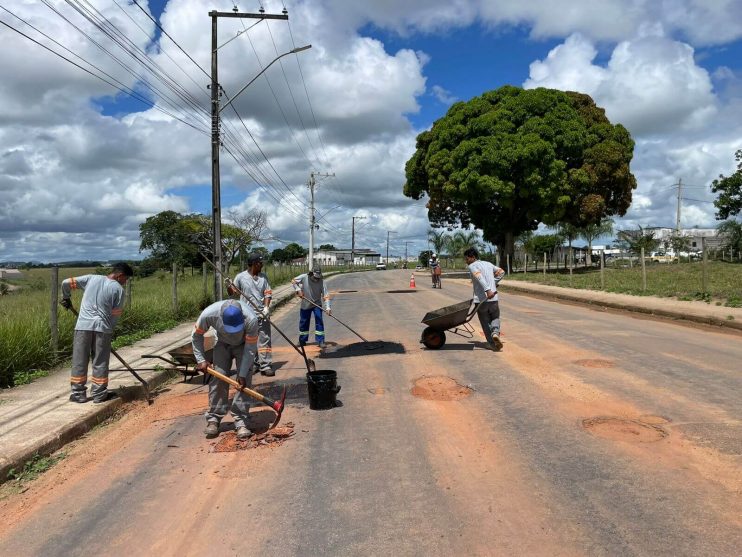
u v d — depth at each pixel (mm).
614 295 17828
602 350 8523
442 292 23609
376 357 8719
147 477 4305
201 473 4309
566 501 3520
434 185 35344
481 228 39250
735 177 33094
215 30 16266
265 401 5109
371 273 61469
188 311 15156
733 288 17406
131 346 10367
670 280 22156
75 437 5398
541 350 8672
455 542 3096
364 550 3057
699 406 5398
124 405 6590
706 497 3496
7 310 10781
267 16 16234
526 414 5367
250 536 3281
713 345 8914
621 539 3045
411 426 5168
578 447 4430
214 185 16016
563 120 33219
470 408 5656
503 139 31922
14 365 7426
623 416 5176
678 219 59031
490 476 3955
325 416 5641
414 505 3566
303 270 49781
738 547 2926
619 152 33844
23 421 5531
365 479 4016
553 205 33562
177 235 43656
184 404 6566
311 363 7520
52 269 8500
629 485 3707
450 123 34656
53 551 3242
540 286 24141
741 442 4387
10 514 3781
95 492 4074
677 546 2957
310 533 3277
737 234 41844
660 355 8031
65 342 9070
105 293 6238
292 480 4066
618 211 37562
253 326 5062
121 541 3316
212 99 16078
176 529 3420
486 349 8930
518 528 3215
